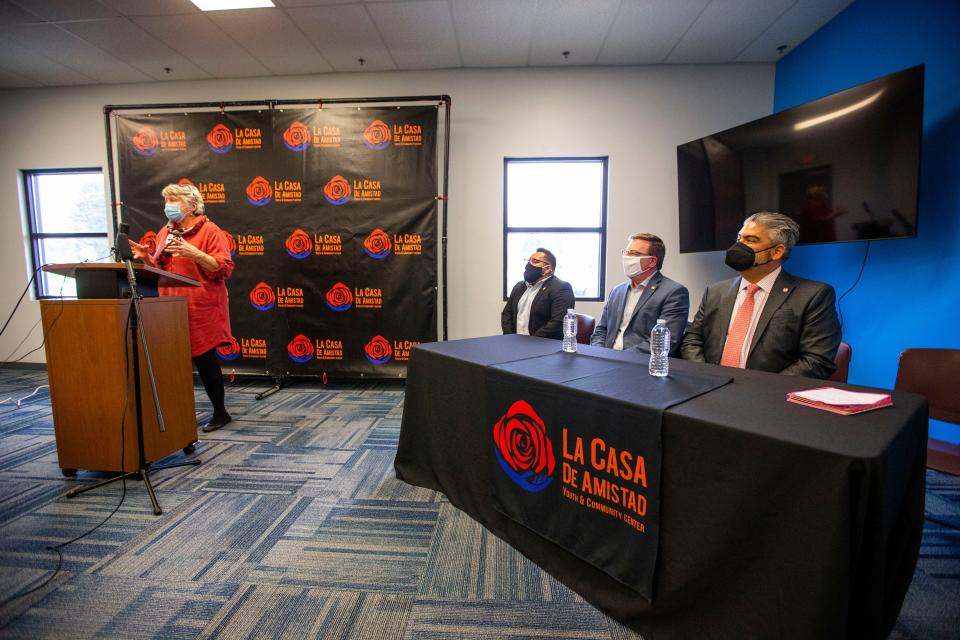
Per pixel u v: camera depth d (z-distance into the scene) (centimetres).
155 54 327
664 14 275
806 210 249
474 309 367
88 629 106
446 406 164
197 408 294
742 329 163
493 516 147
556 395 116
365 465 204
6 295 398
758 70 338
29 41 309
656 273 213
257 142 342
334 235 344
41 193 394
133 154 347
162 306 190
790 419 85
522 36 302
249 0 264
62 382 177
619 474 101
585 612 112
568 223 365
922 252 219
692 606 90
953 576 127
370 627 107
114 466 178
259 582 124
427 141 337
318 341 350
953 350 156
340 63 342
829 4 263
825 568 68
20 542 142
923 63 212
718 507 83
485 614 112
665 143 346
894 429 79
